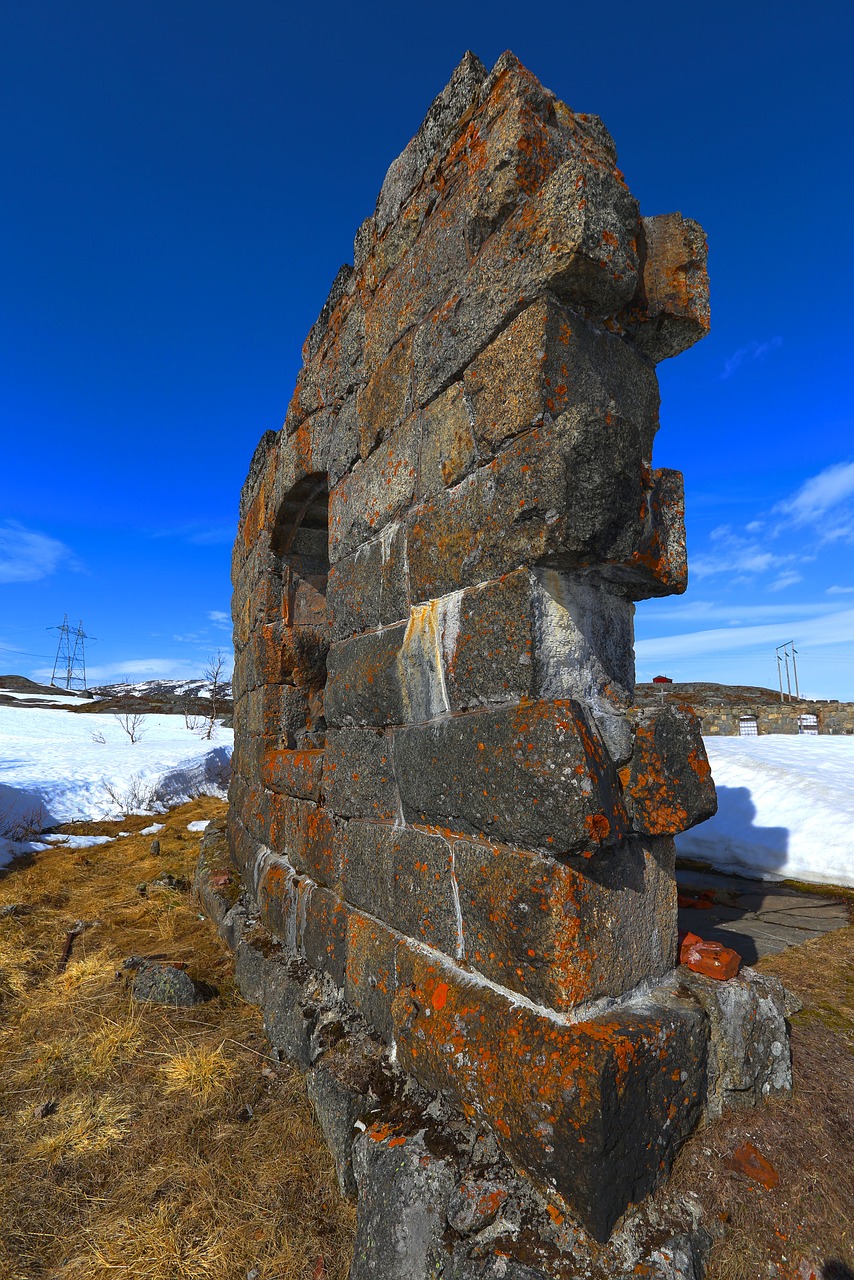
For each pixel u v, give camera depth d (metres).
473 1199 1.68
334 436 3.43
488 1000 1.89
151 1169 2.45
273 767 4.23
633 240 1.92
